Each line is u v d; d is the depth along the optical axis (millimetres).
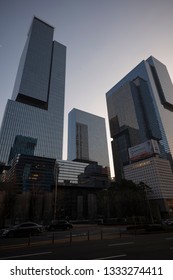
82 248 13289
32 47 179250
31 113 152875
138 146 151750
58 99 178250
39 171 107750
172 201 129500
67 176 162500
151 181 134625
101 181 140000
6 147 130000
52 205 65438
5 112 142375
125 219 54062
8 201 55000
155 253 11039
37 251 12461
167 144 186125
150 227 26219
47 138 150875
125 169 159875
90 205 87625
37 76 170125
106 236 21406
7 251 12711
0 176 78188
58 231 31156
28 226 24672
